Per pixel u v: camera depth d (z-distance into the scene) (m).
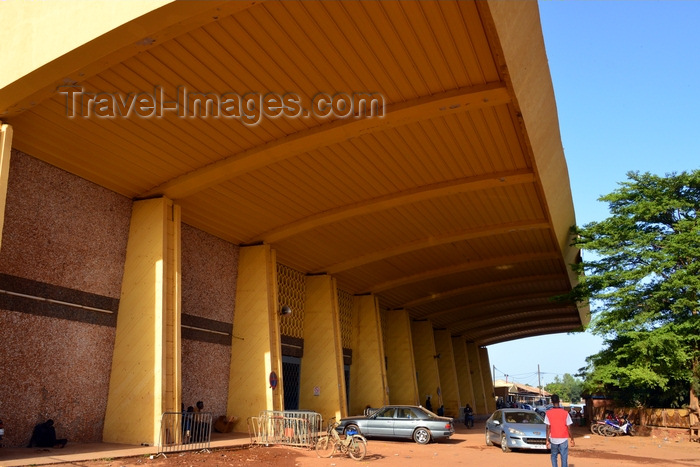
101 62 11.12
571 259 32.41
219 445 15.03
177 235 16.81
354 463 13.26
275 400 20.39
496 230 25.58
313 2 10.90
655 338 22.75
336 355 26.02
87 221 15.16
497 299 41.94
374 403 30.16
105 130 13.66
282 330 24.66
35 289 13.52
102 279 15.44
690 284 23.05
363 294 32.44
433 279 33.62
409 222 24.25
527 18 12.45
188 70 12.35
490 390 61.97
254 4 10.29
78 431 14.27
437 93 14.42
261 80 13.09
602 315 25.19
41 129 13.01
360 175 19.03
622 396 28.03
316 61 12.70
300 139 15.64
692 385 23.53
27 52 11.27
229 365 20.61
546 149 18.36
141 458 12.26
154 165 15.54
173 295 16.27
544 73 15.01
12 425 12.66
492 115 15.88
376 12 11.38
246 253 21.89
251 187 18.39
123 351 15.47
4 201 11.76
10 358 12.77
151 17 10.22
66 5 11.04
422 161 18.48
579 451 17.56
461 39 12.34
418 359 41.34
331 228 23.34
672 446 20.45
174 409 15.33
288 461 13.22
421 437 19.34
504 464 13.55
